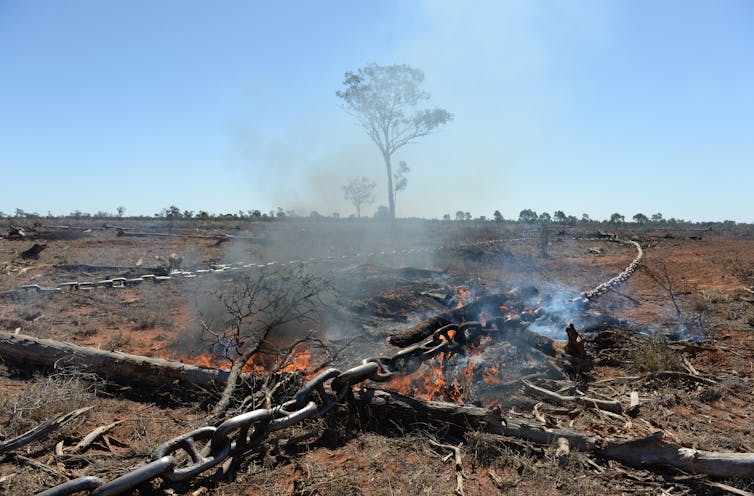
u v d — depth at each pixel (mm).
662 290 12477
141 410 4797
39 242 20266
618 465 3807
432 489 3443
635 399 5098
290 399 4488
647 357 6363
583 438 3973
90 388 5152
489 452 3922
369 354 6586
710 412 5023
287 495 3393
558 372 6012
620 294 11867
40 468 3584
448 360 5828
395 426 4410
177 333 7906
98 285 11766
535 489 3492
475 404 4922
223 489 3451
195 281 12492
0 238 21109
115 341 7223
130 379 5305
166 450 3420
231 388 4555
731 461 3576
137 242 21734
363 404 4551
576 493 3438
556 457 3836
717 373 6152
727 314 9195
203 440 4035
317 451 4020
